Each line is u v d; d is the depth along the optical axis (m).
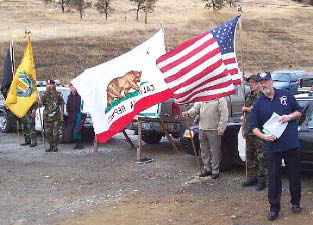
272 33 56.81
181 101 7.82
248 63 43.44
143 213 6.75
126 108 8.71
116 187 8.30
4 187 8.51
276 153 6.10
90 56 39.09
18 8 59.22
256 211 6.58
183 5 69.44
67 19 53.66
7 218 6.77
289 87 22.61
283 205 6.75
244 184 7.95
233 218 6.34
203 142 8.62
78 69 35.88
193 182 8.39
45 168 10.03
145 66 8.70
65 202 7.48
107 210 6.98
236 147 8.76
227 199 7.25
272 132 5.98
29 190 8.27
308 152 7.65
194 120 9.92
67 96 13.52
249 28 57.44
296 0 87.44
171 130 11.27
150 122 11.38
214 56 7.63
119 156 11.17
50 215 6.84
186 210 6.80
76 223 6.45
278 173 6.16
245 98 7.84
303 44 53.69
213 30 7.96
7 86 12.79
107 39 44.19
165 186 8.23
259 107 6.14
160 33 9.19
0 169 10.02
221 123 8.24
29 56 12.06
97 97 8.80
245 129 7.80
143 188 8.16
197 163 9.50
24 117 12.73
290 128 6.07
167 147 12.23
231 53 7.98
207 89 7.75
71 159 10.95
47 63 36.56
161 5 67.56
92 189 8.23
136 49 9.00
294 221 6.07
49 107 11.91
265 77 6.02
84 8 57.56
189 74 7.70
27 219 6.69
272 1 82.50
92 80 8.80
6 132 15.48
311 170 7.71
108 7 58.09
